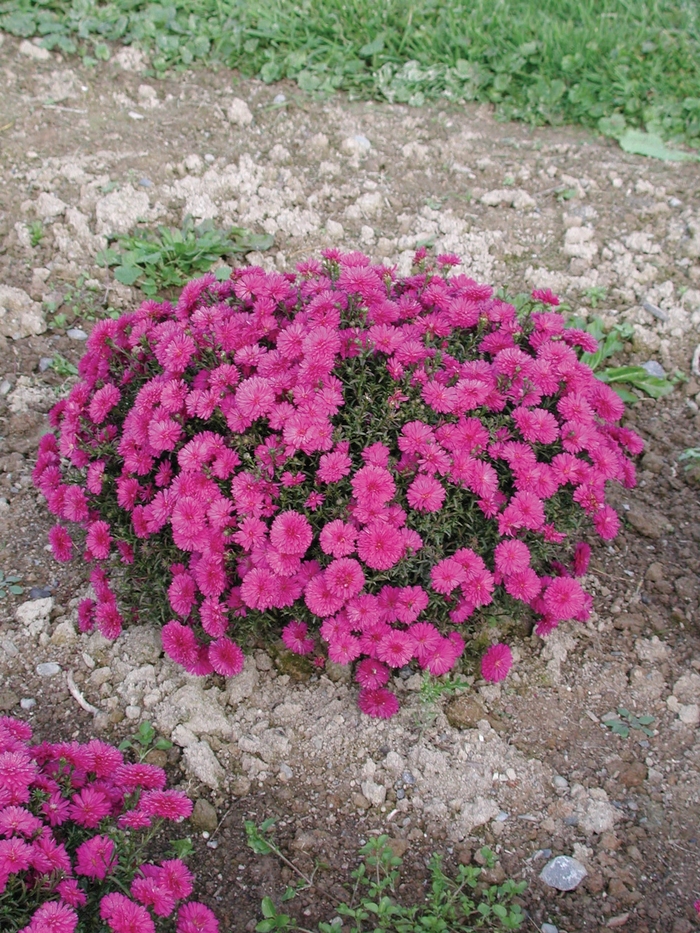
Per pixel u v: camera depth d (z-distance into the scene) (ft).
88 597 3.23
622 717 3.01
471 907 2.57
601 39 5.22
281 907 2.61
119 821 2.43
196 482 2.74
